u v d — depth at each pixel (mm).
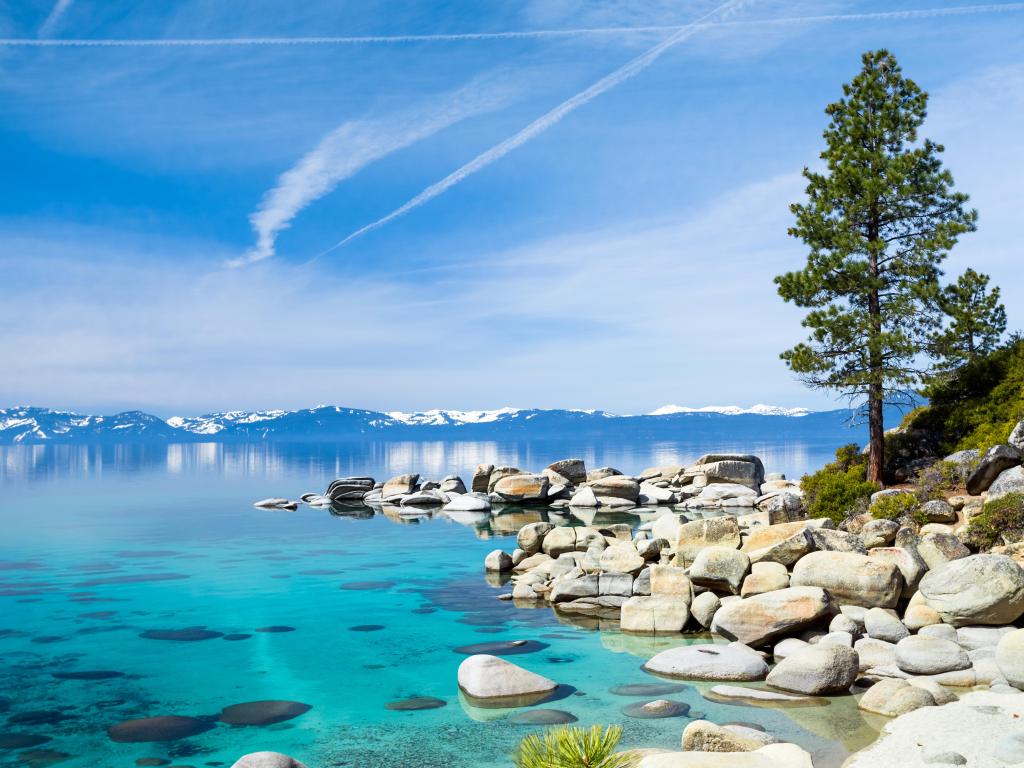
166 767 10430
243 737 11484
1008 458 24750
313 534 35469
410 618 19438
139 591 22719
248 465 112250
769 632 15867
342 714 12477
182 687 13961
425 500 50438
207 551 30438
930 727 10375
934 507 23766
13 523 39406
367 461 129875
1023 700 11195
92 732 11742
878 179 31953
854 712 12008
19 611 20172
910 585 17469
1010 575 15086
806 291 32594
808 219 33312
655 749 9820
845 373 31875
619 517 41812
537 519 41500
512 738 11305
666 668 14555
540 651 16266
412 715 12383
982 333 39125
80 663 15500
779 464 102812
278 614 19906
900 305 31547
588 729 11523
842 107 34250
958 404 32906
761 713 12102
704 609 17891
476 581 24547
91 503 50344
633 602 18484
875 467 30953
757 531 21469
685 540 21609
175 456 161375
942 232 31609
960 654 13523
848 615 16594
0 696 13461
